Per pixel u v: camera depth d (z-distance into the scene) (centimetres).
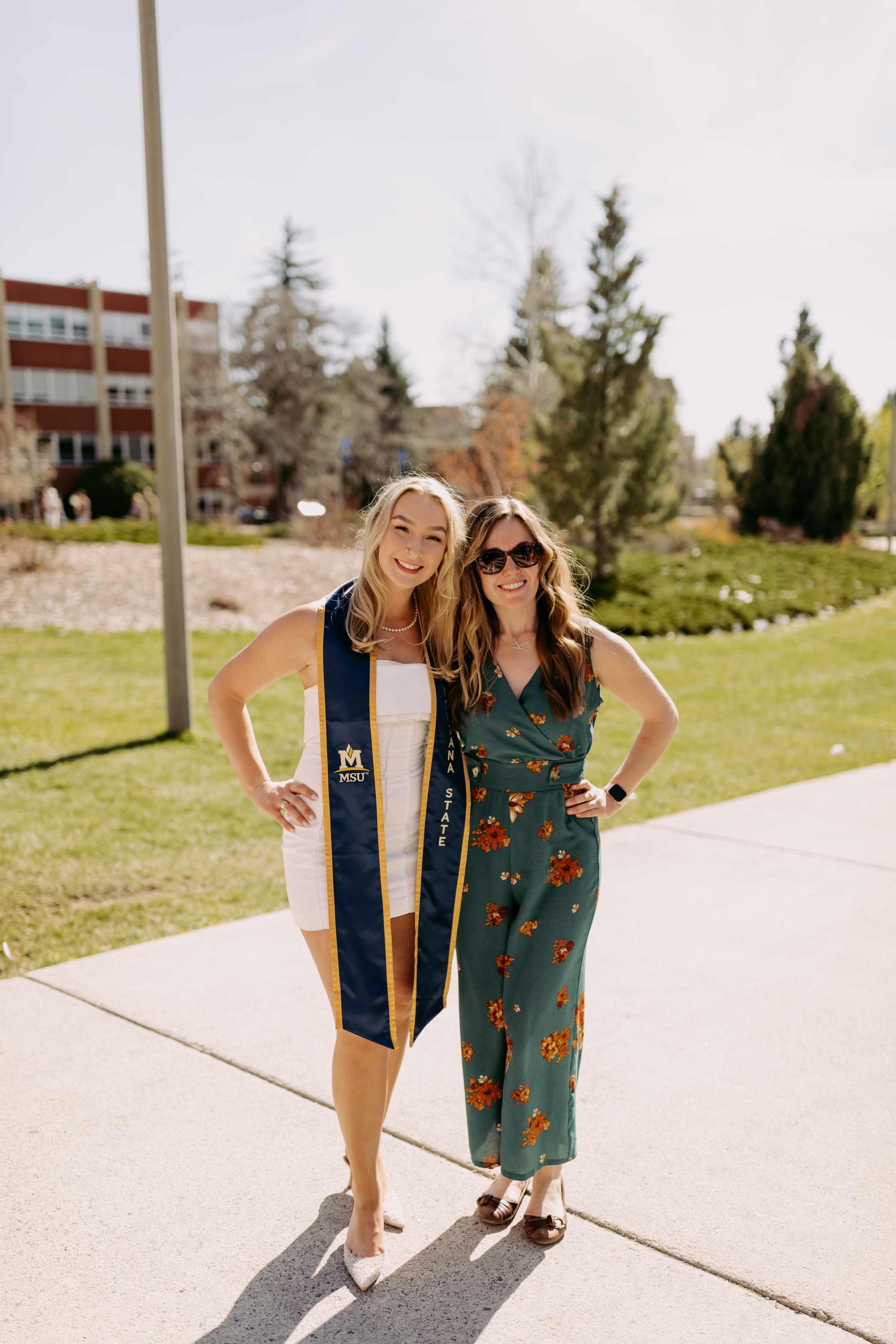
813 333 2903
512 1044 239
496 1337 209
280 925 448
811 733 930
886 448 4391
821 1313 215
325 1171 268
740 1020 357
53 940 430
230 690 239
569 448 1803
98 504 4547
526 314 2823
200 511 5066
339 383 5084
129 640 1271
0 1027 347
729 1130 288
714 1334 209
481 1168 267
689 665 1294
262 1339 208
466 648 245
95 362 4981
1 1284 223
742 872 527
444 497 238
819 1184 262
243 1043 337
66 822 594
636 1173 268
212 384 4712
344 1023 228
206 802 646
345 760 231
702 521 3450
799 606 1747
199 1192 258
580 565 263
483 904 245
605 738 885
